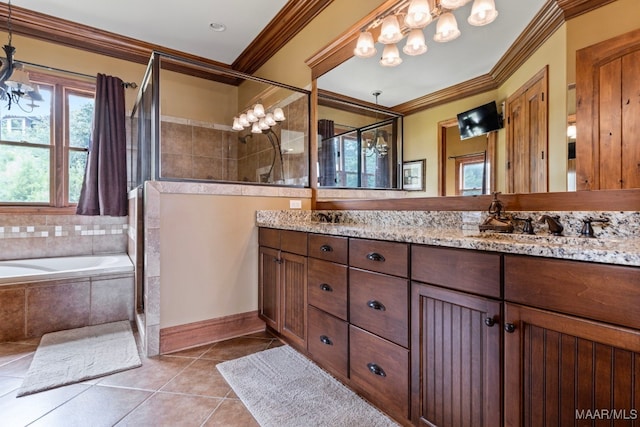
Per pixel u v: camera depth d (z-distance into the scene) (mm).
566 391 910
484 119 1646
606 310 836
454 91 1776
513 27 1517
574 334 892
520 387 1001
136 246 2682
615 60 1207
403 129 2061
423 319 1283
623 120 1194
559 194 1364
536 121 1437
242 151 3527
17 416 1484
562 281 915
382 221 2201
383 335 1450
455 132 1780
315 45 2838
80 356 2084
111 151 3252
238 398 1648
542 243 1031
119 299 2752
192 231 2273
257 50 3584
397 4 2068
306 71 2941
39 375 1840
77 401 1610
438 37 1825
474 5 1608
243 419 1486
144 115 2822
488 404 1078
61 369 1912
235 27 3254
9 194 3105
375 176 2258
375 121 2250
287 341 2350
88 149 3293
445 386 1208
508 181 1548
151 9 2961
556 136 1369
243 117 3525
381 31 2033
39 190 3219
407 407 1342
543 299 952
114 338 2375
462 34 1724
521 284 999
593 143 1268
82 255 3309
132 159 3385
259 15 3055
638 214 1168
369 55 2244
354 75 2402
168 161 3084
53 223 3207
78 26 3199
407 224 2025
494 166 1607
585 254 866
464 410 1147
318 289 1871
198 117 3375
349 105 2459
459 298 1160
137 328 2574
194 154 3289
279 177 3152
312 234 1926
